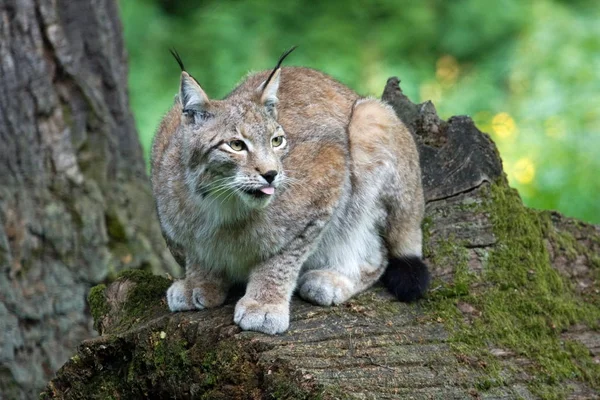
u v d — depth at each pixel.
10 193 11.58
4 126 11.67
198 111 8.74
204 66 22.69
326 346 8.03
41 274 11.64
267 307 8.35
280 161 8.76
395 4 24.16
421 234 10.14
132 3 23.36
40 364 11.44
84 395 8.71
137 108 21.20
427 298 9.44
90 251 11.94
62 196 11.94
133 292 9.63
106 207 12.30
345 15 24.16
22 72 11.84
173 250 9.61
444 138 11.09
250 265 9.07
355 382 7.71
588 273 10.66
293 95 9.67
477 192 10.58
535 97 19.23
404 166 9.88
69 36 12.60
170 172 9.00
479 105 20.81
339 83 10.52
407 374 8.07
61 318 11.62
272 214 8.82
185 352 8.18
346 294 9.12
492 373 8.64
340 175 9.29
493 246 10.23
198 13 24.09
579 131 17.38
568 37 20.98
